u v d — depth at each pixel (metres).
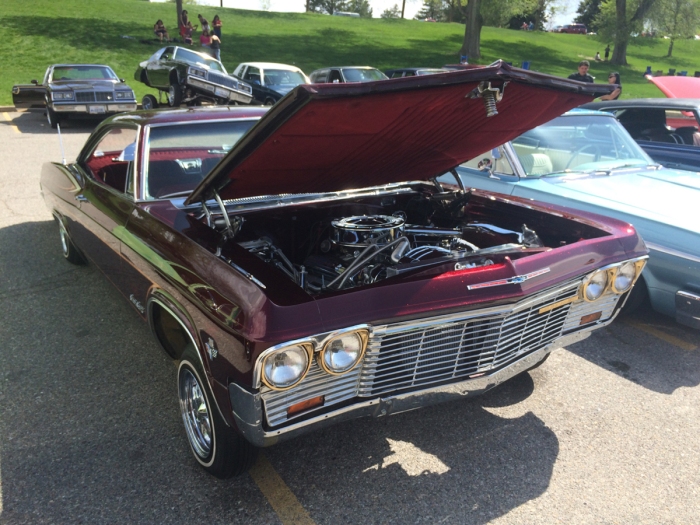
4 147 10.82
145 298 3.02
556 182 4.80
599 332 4.37
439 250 2.98
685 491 2.68
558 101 2.75
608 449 2.98
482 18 31.41
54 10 31.39
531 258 2.65
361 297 2.23
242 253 2.58
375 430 3.11
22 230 6.30
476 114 2.64
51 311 4.41
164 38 26.92
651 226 4.03
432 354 2.47
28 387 3.42
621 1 33.78
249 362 2.06
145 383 3.48
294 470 2.79
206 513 2.50
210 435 2.60
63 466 2.77
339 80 14.96
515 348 2.73
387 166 3.14
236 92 13.02
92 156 4.52
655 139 7.20
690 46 45.31
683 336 4.32
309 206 3.54
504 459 2.88
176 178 3.50
